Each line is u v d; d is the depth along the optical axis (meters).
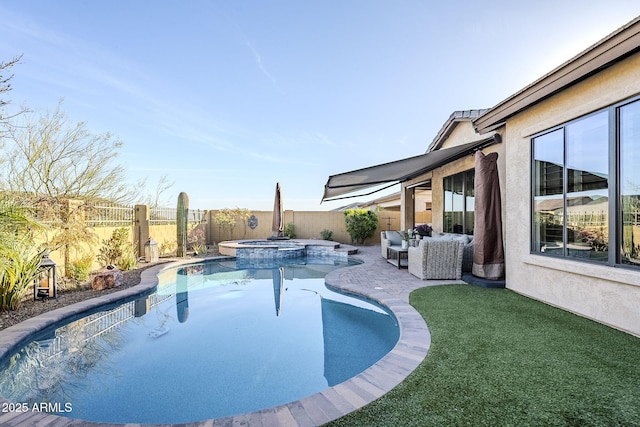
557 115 7.00
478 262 9.91
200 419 4.21
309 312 9.02
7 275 7.54
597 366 4.38
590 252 6.39
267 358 6.09
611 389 3.81
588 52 5.80
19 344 5.86
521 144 8.34
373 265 13.97
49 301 8.38
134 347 6.58
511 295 8.33
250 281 13.16
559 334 5.56
